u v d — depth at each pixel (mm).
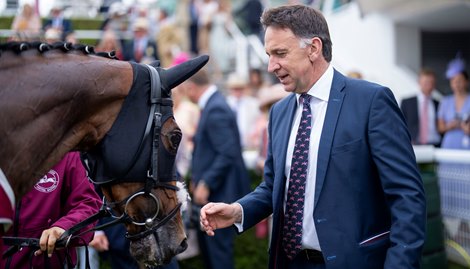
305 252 2289
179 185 2189
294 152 2281
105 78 2047
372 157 2182
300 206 2262
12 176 1912
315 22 2215
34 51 2008
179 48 9383
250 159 5133
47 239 2164
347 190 2182
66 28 8586
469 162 4676
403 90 7926
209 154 4297
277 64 2227
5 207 1832
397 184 2109
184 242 2176
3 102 1903
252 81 8422
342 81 2283
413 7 7543
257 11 10547
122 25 9336
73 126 2027
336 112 2229
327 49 2258
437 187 4539
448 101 5879
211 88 4398
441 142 6062
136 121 2078
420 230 2064
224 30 10211
